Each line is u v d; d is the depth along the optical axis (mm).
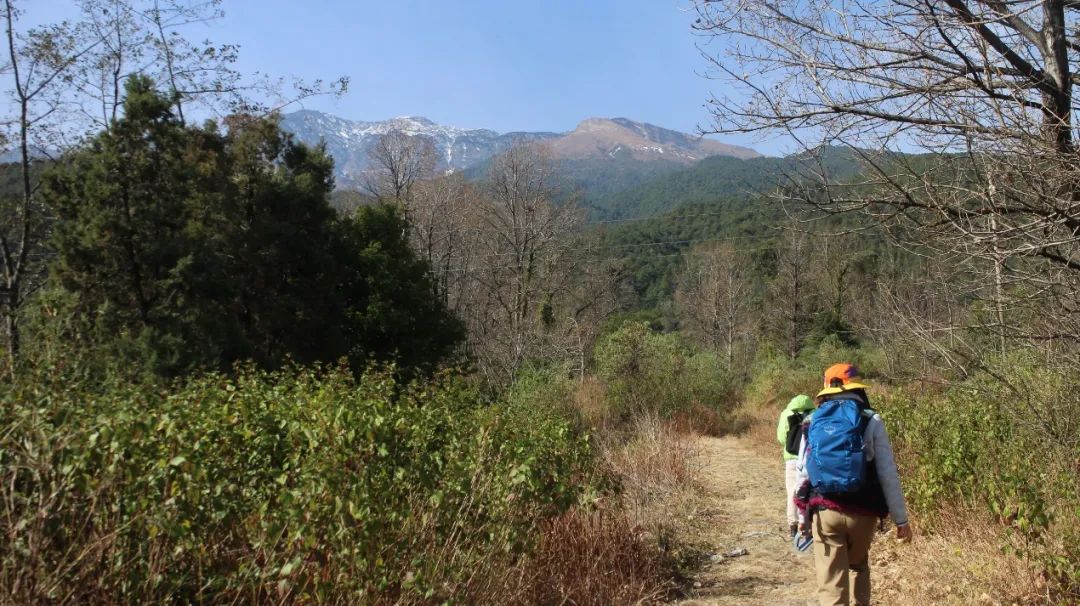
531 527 5195
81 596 3475
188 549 4020
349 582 3893
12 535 3324
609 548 6445
